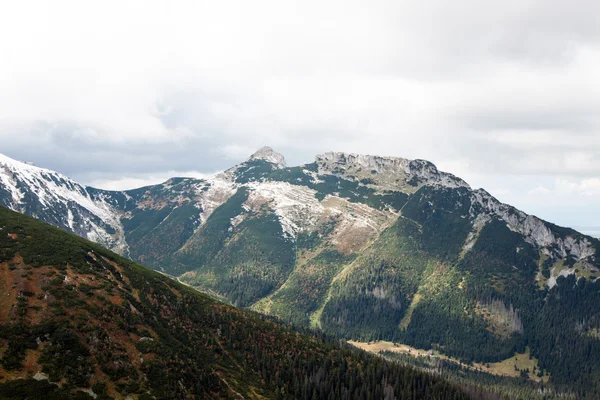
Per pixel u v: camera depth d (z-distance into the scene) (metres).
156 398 131.25
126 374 133.75
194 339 178.50
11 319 130.12
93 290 158.88
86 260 178.88
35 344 125.50
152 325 166.12
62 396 115.75
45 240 178.38
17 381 113.75
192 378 150.88
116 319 151.38
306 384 178.25
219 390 155.38
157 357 147.75
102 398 122.06
